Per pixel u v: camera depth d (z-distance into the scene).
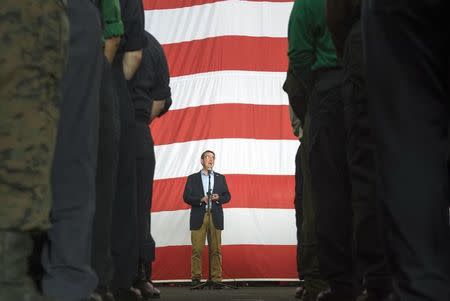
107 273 2.69
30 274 1.55
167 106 5.28
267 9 11.31
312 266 3.74
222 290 9.54
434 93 1.37
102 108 2.69
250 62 11.20
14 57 1.34
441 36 1.34
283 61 11.23
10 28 1.34
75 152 1.86
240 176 10.93
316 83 3.13
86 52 1.93
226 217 10.82
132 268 3.42
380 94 1.39
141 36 3.71
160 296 7.21
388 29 1.37
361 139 2.43
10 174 1.33
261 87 11.17
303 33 3.28
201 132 11.09
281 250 10.84
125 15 3.62
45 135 1.38
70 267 1.77
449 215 1.36
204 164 10.52
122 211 3.41
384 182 1.38
